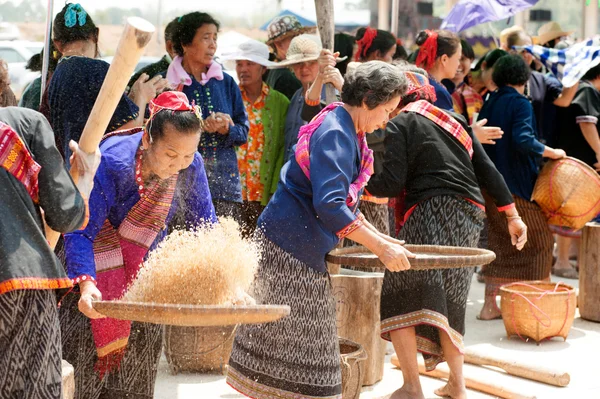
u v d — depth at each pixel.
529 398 4.00
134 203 2.88
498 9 7.57
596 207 5.71
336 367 3.19
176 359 4.38
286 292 3.12
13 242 2.24
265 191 5.27
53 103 3.67
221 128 4.58
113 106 2.42
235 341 3.28
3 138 2.25
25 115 2.36
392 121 3.93
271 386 3.14
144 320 2.32
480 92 7.28
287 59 5.20
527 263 5.82
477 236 3.98
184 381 4.28
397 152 3.88
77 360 2.94
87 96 3.65
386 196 3.94
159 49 5.23
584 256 5.90
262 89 5.33
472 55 6.77
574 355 4.98
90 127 2.45
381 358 4.39
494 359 4.61
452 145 3.94
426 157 3.90
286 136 5.23
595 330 5.65
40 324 2.30
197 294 2.55
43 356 2.30
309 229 3.09
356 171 3.14
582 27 9.77
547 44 7.77
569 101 6.60
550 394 4.21
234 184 4.66
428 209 3.88
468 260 3.01
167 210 2.92
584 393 4.24
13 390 2.27
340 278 4.20
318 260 3.12
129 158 2.83
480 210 3.94
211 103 4.64
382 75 3.05
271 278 3.14
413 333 3.88
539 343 5.20
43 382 2.30
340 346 3.93
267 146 5.27
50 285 2.30
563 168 5.74
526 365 4.48
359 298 4.20
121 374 3.00
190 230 2.84
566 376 4.34
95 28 3.90
